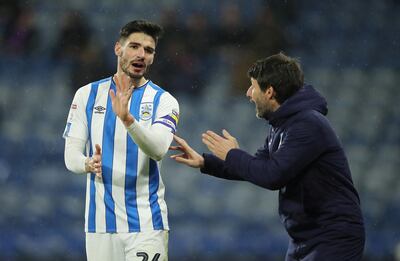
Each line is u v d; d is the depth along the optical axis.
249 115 42.94
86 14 48.03
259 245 34.28
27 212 36.44
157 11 48.47
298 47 48.91
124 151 16.17
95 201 16.30
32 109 42.62
